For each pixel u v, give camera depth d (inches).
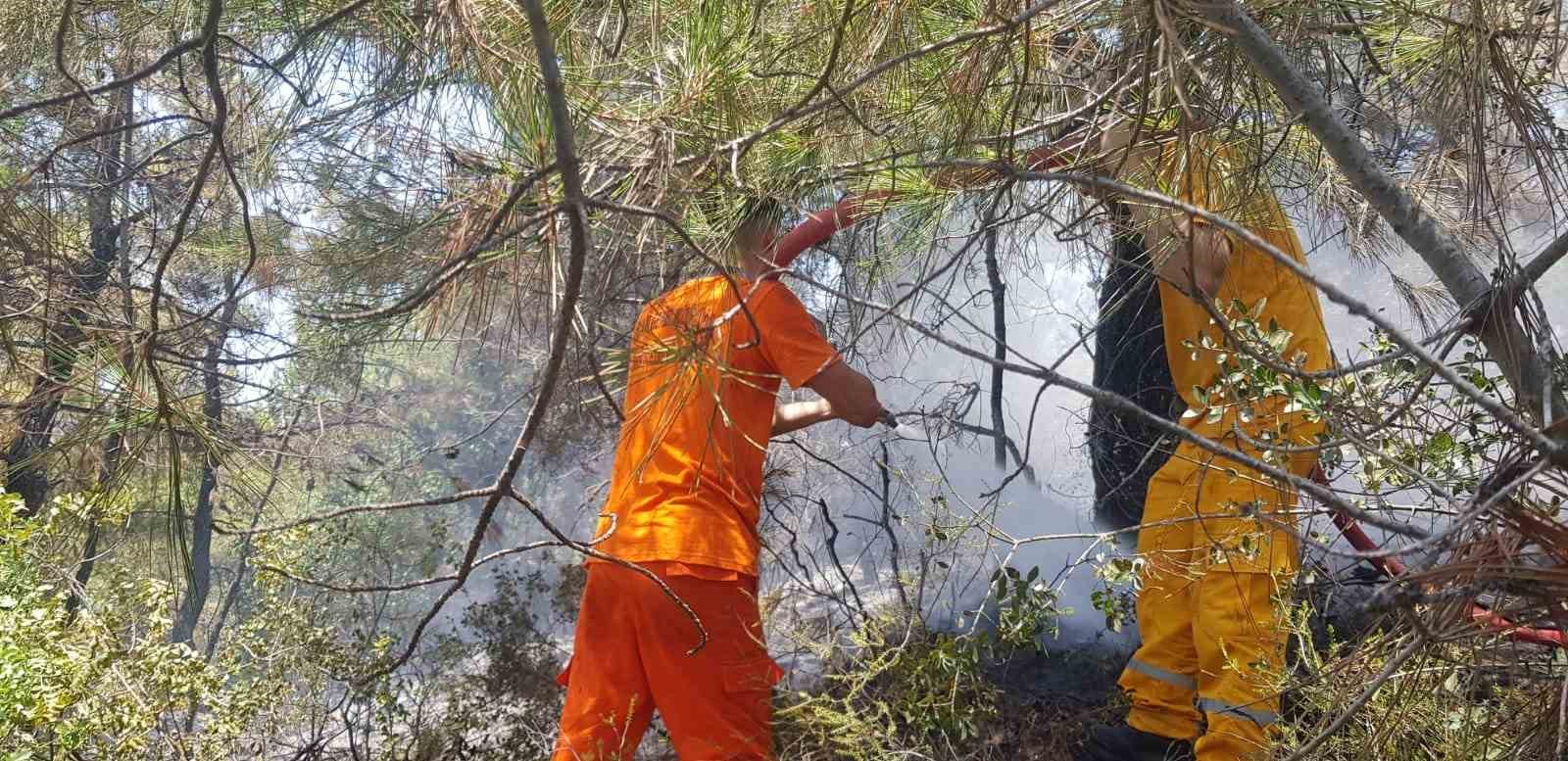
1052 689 131.8
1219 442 98.8
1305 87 76.7
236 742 136.5
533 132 78.2
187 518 95.6
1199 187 87.7
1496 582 63.4
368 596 171.6
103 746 118.5
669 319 82.0
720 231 93.5
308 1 96.2
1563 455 60.1
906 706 99.9
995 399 136.6
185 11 105.4
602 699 100.2
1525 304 73.4
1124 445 149.4
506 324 89.7
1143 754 110.2
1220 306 97.9
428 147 94.8
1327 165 103.7
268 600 143.5
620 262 81.5
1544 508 67.6
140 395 88.4
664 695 98.3
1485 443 76.8
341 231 112.1
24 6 113.3
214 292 130.2
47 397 98.0
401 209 102.4
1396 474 80.6
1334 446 73.9
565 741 100.5
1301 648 94.1
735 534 100.1
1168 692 109.0
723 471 100.3
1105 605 105.5
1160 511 108.6
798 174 95.0
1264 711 95.9
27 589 116.8
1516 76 80.8
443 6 83.3
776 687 103.1
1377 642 79.6
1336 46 96.9
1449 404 80.4
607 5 90.2
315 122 102.7
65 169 123.0
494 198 77.9
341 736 149.9
